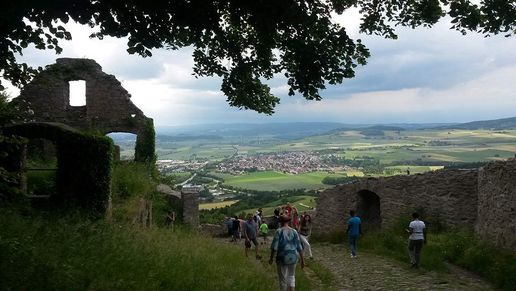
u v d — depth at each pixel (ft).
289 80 35.22
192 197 98.99
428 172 63.87
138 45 32.58
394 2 36.70
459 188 58.54
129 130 97.09
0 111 34.19
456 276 40.75
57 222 37.52
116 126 96.78
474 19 33.53
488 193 49.03
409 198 67.05
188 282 28.53
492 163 47.47
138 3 29.71
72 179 47.01
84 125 95.61
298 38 33.04
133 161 87.76
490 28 34.37
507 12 32.94
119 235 36.42
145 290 25.18
